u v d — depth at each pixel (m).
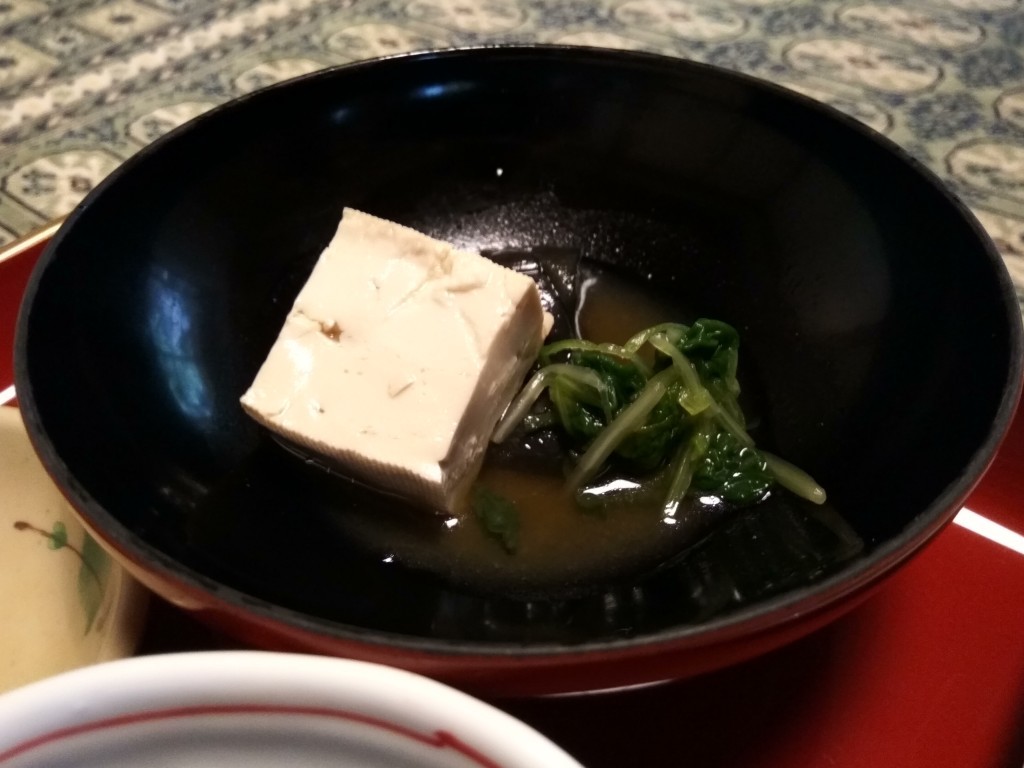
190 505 0.15
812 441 0.16
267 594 0.13
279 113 0.18
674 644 0.11
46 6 0.30
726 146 0.18
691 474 0.16
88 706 0.09
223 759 0.10
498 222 0.20
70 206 0.22
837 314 0.17
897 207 0.16
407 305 0.17
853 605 0.12
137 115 0.25
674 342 0.17
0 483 0.15
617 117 0.19
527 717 0.13
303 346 0.17
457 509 0.16
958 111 0.24
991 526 0.15
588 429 0.17
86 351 0.15
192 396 0.16
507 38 0.28
